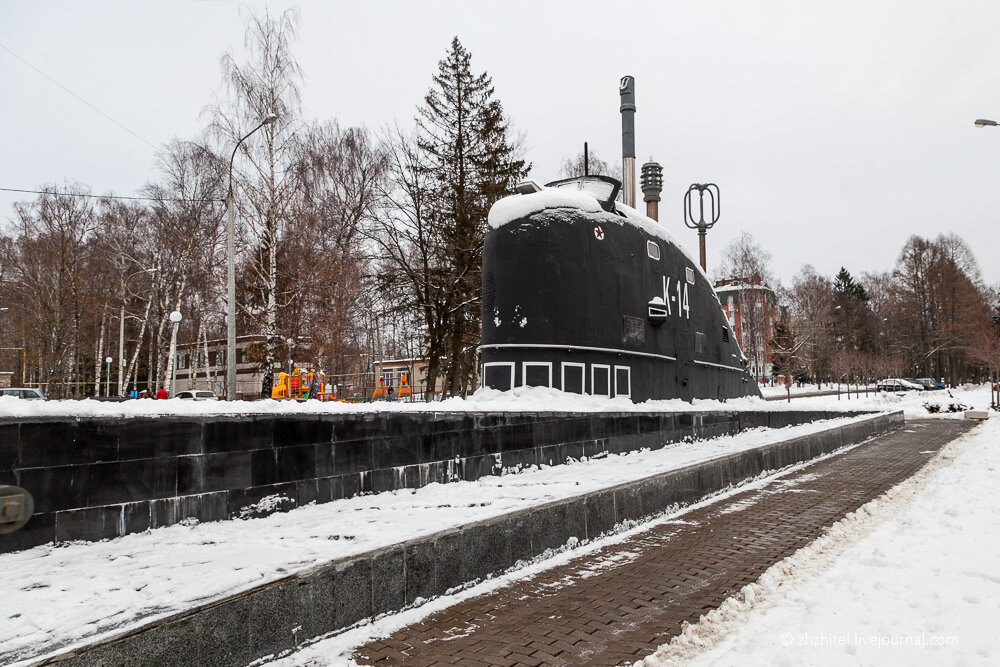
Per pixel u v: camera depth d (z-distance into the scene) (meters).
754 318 61.66
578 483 7.60
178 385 49.53
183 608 3.32
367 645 4.03
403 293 27.42
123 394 34.75
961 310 61.88
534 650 3.95
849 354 61.56
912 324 67.00
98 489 4.91
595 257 10.63
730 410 14.69
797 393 56.66
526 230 10.30
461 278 26.62
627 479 7.68
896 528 7.12
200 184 31.53
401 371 49.16
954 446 16.66
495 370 10.36
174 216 32.12
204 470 5.61
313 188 27.84
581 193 11.00
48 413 4.66
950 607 4.25
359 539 4.84
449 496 7.04
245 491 5.90
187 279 33.12
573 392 10.23
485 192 27.66
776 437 14.22
